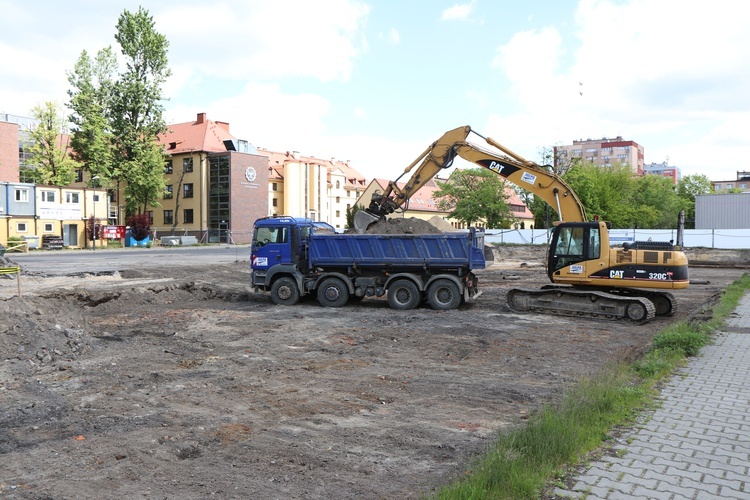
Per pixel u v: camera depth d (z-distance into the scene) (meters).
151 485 4.68
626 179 62.91
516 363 9.31
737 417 6.14
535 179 16.03
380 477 4.84
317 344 10.70
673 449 5.19
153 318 13.62
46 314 10.96
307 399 7.21
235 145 65.12
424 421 6.37
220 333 11.77
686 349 9.40
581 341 11.18
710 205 49.50
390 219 17.58
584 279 14.22
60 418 6.40
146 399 7.14
